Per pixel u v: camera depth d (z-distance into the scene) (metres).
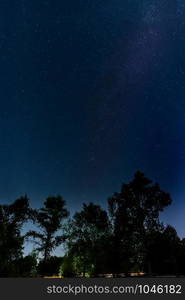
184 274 34.56
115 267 31.53
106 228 35.03
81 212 36.88
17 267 29.42
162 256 33.19
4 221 31.91
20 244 30.91
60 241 34.78
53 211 36.16
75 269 34.66
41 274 32.69
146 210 34.34
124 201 35.34
